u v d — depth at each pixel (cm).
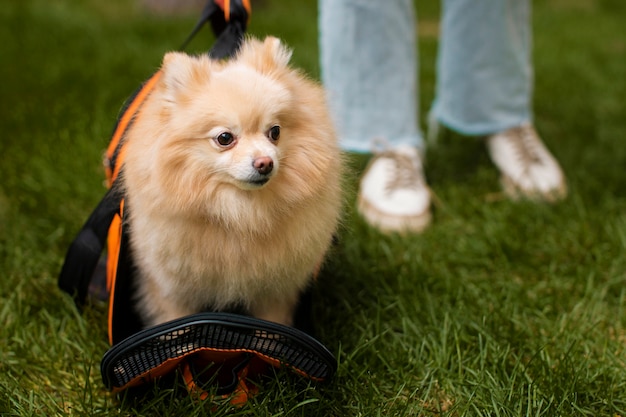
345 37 269
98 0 713
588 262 256
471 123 319
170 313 196
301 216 173
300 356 174
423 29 668
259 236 170
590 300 233
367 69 275
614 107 423
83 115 364
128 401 183
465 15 294
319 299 231
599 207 295
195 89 160
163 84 162
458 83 312
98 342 206
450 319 218
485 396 184
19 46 491
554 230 280
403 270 253
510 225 283
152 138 162
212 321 161
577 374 189
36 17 580
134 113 189
